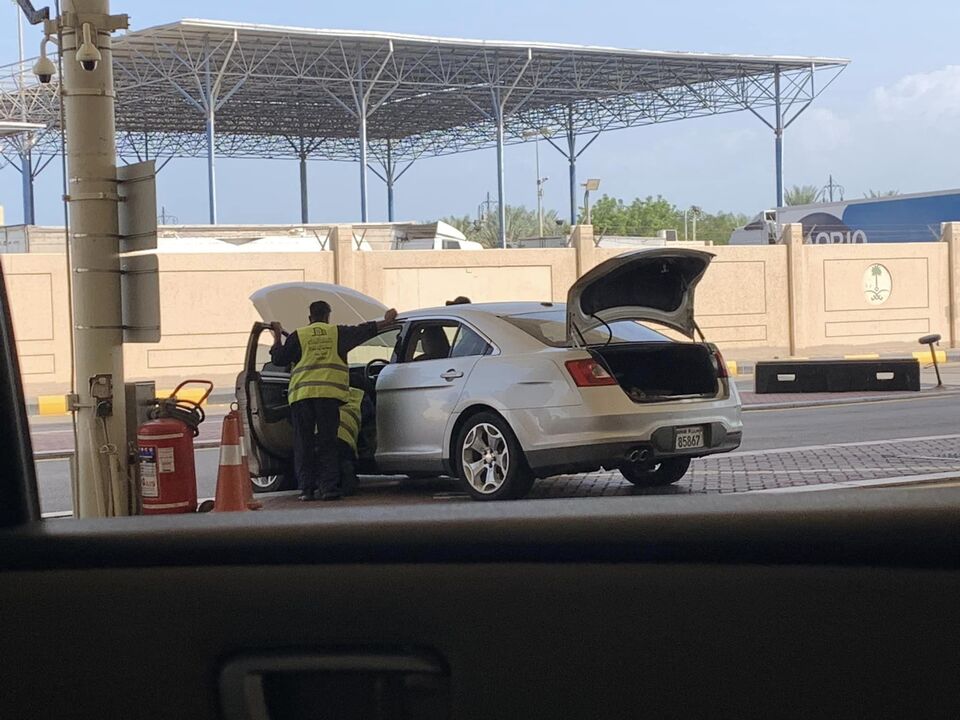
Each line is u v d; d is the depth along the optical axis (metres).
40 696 2.57
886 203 38.84
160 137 50.53
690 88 45.38
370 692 2.48
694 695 2.33
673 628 2.34
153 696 2.54
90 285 6.93
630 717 2.36
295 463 9.16
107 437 6.99
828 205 41.00
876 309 32.25
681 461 9.11
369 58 38.62
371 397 9.36
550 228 69.38
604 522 2.38
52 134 23.53
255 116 48.25
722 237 69.25
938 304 32.88
